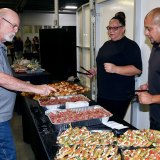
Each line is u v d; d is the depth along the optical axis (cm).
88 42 445
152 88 167
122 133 139
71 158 111
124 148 119
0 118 172
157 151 114
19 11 1202
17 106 423
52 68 454
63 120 154
